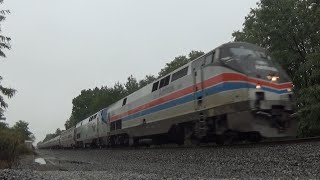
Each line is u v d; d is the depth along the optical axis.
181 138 24.88
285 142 17.73
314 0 31.84
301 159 13.59
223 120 19.38
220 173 13.48
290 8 32.53
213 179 11.63
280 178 11.13
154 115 27.25
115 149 34.69
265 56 19.06
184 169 15.53
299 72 31.91
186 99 22.61
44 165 24.89
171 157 20.23
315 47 31.25
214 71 19.75
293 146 15.70
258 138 19.48
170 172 14.77
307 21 32.19
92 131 45.84
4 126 37.53
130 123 32.16
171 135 25.61
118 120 35.47
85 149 48.47
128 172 16.05
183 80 23.17
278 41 32.97
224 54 19.42
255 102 17.59
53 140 84.25
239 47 19.30
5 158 23.70
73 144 58.34
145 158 22.42
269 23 33.38
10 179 13.72
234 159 15.79
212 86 19.84
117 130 35.59
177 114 23.72
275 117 17.84
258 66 18.30
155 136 28.45
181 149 22.31
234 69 18.53
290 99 18.27
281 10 32.81
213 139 21.67
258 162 14.45
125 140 34.91
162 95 26.08
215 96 19.52
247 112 17.69
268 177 11.63
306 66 28.91
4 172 16.02
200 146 21.78
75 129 57.31
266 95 17.77
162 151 23.48
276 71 18.47
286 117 18.00
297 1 33.16
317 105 25.83
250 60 18.48
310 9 32.38
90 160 27.83
